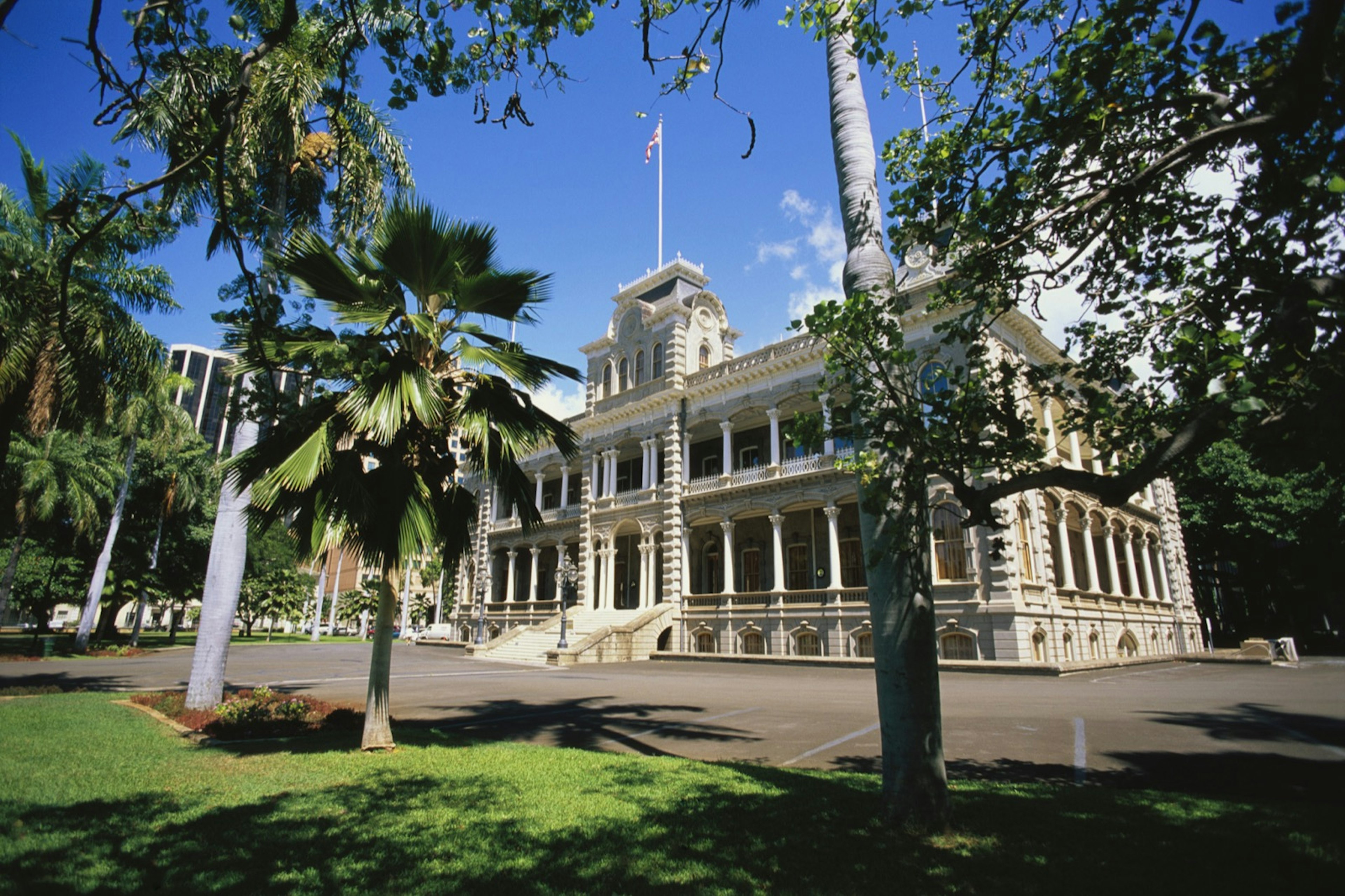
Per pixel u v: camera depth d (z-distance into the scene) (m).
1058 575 29.94
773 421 33.06
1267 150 5.20
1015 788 7.34
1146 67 5.88
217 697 13.99
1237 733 10.59
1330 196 4.65
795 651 30.12
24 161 16.45
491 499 53.06
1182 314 6.46
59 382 16.20
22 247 15.78
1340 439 4.06
